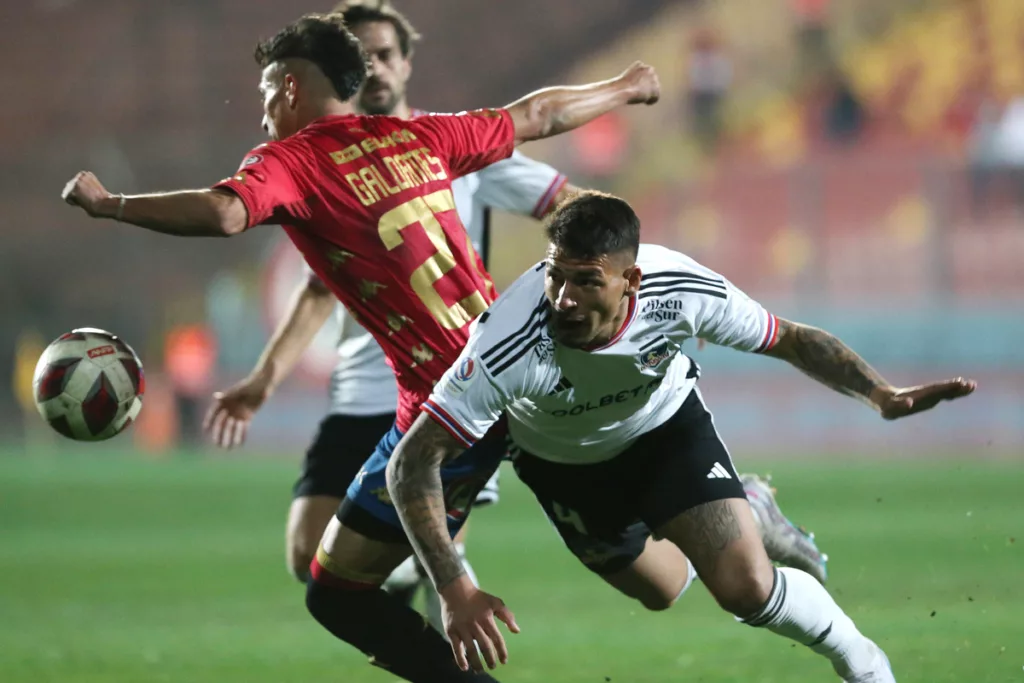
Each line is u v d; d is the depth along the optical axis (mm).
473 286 15750
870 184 80500
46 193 101000
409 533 13547
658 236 85688
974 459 66688
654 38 104688
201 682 19938
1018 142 80438
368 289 15352
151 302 96812
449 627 13086
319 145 15234
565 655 21766
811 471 60906
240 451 84562
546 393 14242
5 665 21844
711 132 93750
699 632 24109
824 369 15109
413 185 15539
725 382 78125
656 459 15625
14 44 116500
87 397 15406
